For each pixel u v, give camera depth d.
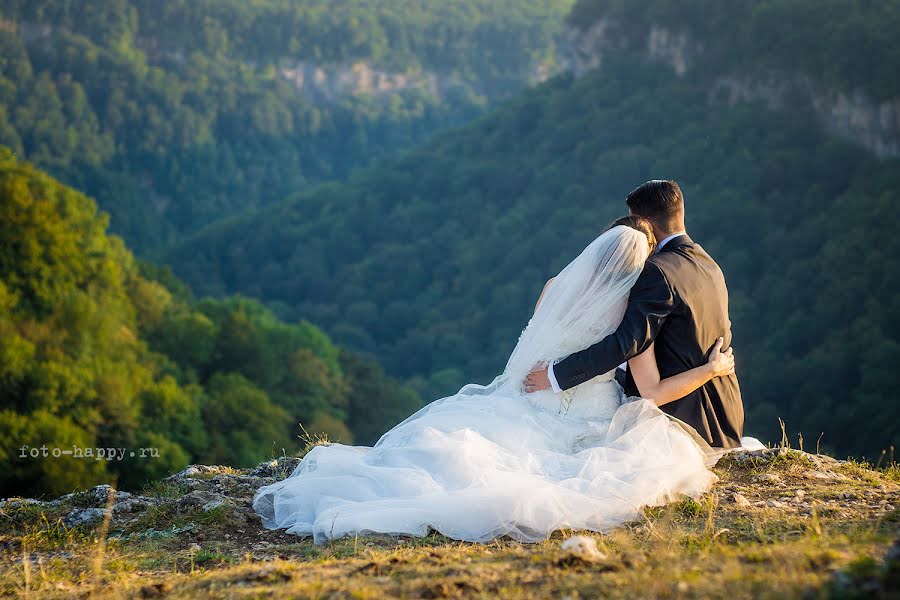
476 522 4.62
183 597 3.79
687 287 5.17
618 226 5.34
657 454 5.05
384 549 4.48
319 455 5.52
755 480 5.28
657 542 4.17
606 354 5.08
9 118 181.88
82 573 4.49
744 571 3.38
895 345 72.00
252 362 56.53
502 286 121.69
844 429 68.81
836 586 2.90
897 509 4.62
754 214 102.19
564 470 5.04
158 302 58.12
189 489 5.85
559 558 3.77
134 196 190.75
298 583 3.73
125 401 34.47
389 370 116.81
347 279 141.50
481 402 5.54
